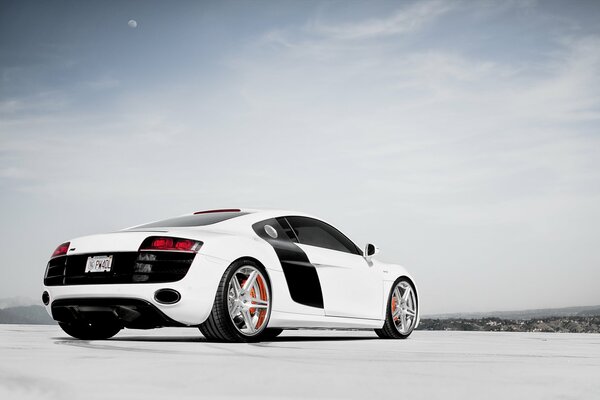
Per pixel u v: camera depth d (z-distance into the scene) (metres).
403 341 4.21
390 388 1.58
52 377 1.68
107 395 1.42
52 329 5.75
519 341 4.35
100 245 3.58
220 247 3.52
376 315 4.60
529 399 1.44
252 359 2.31
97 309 3.57
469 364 2.24
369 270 4.59
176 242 3.45
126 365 2.01
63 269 3.69
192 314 3.40
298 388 1.56
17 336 4.17
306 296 3.99
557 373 1.96
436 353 2.86
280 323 3.82
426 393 1.51
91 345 3.09
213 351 2.73
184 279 3.38
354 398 1.43
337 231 4.61
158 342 3.46
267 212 4.16
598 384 1.69
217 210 4.25
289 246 4.02
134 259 3.46
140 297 3.41
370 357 2.51
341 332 6.21
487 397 1.46
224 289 3.47
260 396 1.43
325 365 2.10
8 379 1.62
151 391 1.48
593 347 3.56
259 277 3.70
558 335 5.62
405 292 4.90
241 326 3.68
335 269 4.27
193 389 1.52
